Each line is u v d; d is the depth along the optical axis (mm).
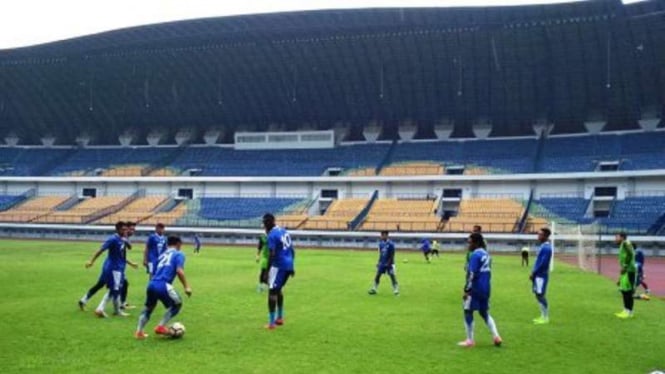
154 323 14375
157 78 75250
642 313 17547
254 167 75188
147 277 25656
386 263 20891
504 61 63375
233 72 72375
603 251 51844
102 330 13406
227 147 81188
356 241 59719
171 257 12891
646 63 59688
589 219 56281
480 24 59344
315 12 60281
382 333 13586
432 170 67812
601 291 23172
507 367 10711
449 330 14078
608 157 62906
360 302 18734
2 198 78250
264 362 10742
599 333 14109
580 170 62250
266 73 71500
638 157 61406
